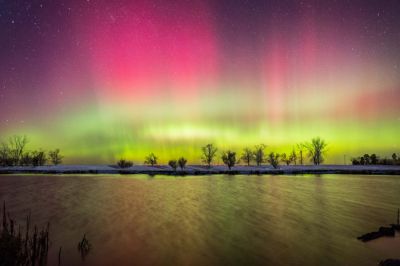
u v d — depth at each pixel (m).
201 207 30.48
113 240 18.42
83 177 80.12
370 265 14.34
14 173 100.06
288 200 35.62
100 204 32.62
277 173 100.62
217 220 24.20
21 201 35.12
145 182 62.91
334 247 17.00
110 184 57.62
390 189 48.41
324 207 30.53
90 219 24.61
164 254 15.80
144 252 16.14
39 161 133.88
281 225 22.45
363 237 18.77
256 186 53.53
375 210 28.94
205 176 85.56
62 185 55.75
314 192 44.06
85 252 16.05
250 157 137.00
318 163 135.88
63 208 30.09
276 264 14.45
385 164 143.62
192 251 16.30
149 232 20.34
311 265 14.32
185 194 41.53
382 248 16.81
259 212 27.62
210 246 17.22
